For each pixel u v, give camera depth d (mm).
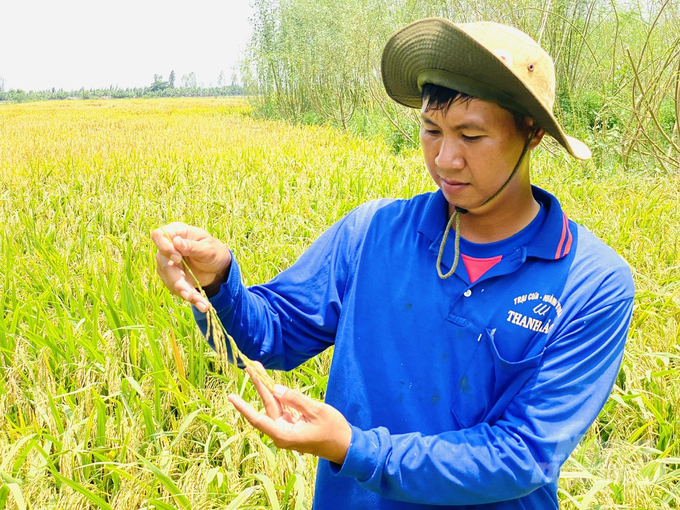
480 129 1229
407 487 1191
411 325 1391
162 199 7863
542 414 1227
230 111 30984
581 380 1253
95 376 3605
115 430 3176
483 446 1202
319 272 1596
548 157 9688
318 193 8133
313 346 1636
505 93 1210
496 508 1324
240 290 1490
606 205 7016
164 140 14406
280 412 1189
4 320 4254
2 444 2975
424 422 1368
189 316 4230
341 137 14836
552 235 1322
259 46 20969
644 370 3748
